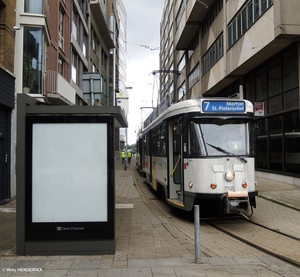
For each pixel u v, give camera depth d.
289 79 15.70
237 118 8.90
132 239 7.02
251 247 6.61
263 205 11.12
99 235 5.88
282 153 16.36
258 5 16.06
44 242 5.80
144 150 18.38
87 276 4.82
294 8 13.72
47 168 5.91
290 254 6.04
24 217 5.81
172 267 5.22
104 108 5.98
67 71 21.70
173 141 10.52
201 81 28.53
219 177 8.36
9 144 12.05
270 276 4.88
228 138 8.77
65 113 5.98
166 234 7.50
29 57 14.36
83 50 29.02
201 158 8.50
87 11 30.66
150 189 16.67
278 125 16.91
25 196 5.83
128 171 29.41
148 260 5.57
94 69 36.03
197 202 8.91
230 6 20.41
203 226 8.56
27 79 14.28
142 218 9.37
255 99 19.59
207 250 6.29
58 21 18.86
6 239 6.91
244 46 17.94
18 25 13.57
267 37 15.02
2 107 11.66
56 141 5.95
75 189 5.91
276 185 15.23
